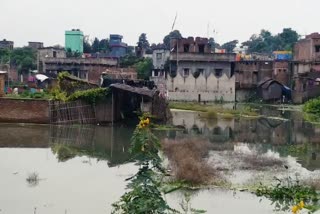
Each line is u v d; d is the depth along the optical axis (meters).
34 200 16.20
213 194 17.78
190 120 44.56
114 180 19.44
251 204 16.69
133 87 41.09
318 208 16.23
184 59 68.88
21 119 37.31
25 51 87.12
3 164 22.03
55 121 37.62
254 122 44.59
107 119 39.03
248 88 72.06
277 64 72.44
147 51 93.06
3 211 14.88
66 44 109.81
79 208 15.38
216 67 69.94
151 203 9.21
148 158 9.39
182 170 19.48
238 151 27.52
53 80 62.84
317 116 50.50
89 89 39.44
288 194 17.70
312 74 68.75
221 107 57.97
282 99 70.25
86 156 25.03
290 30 123.69
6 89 53.56
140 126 9.55
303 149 28.94
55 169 21.36
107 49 112.94
